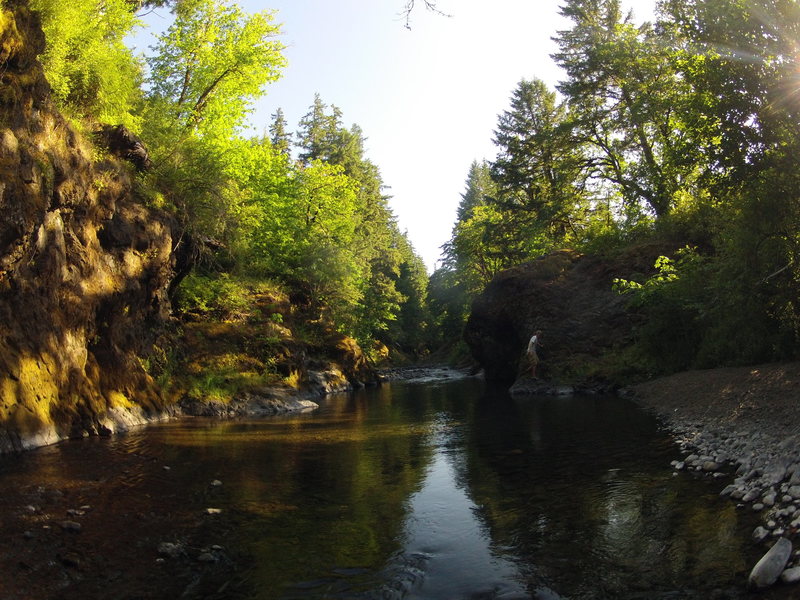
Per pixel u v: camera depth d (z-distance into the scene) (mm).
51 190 10281
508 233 41844
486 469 8266
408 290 71625
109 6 15758
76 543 4996
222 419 15281
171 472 8039
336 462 9008
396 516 6117
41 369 10320
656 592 4059
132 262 14117
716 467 7320
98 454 9094
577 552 4906
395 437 11617
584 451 9195
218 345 19641
